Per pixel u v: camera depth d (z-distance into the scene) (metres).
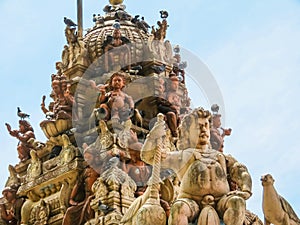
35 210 43.00
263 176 35.28
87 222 40.00
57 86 44.31
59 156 42.94
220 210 34.94
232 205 34.59
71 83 44.59
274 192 35.19
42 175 43.03
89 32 47.38
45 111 45.66
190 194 35.16
